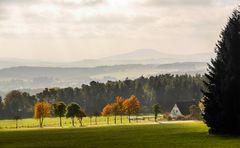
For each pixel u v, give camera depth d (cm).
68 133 10925
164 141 7212
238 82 7925
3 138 9512
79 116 18725
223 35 8531
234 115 7950
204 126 12600
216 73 8281
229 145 6131
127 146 6500
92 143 7256
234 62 8131
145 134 9344
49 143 7556
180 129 11162
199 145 6275
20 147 6881
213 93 8212
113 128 13125
